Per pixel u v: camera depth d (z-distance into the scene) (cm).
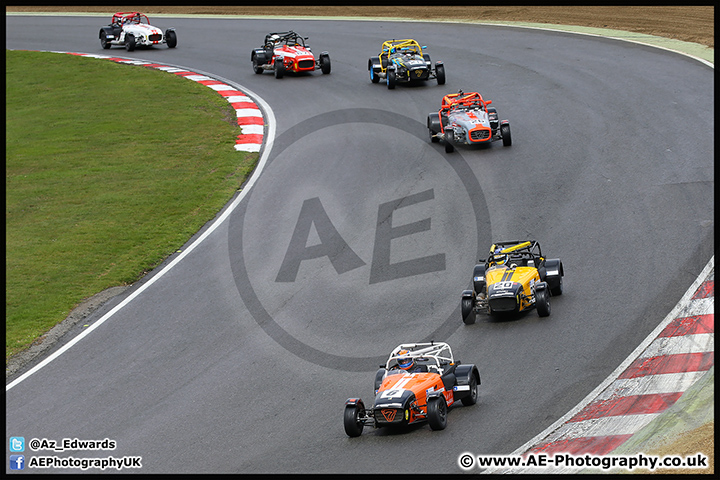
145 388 3847
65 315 4684
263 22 13300
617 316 4019
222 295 4844
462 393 3312
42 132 8425
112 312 4712
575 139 7006
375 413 3127
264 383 3797
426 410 3166
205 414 3553
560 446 2859
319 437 3231
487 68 9531
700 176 5859
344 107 8481
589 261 4769
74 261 5422
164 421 3525
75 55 11581
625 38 10275
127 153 7612
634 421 2973
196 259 5384
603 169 6256
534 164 6550
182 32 12962
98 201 6488
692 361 3416
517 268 4353
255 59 10025
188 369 4003
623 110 7588
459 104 7338
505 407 3269
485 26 11756
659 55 9294
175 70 10506
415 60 9081
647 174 6041
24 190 6819
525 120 7662
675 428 2862
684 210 5306
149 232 5856
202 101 9075
